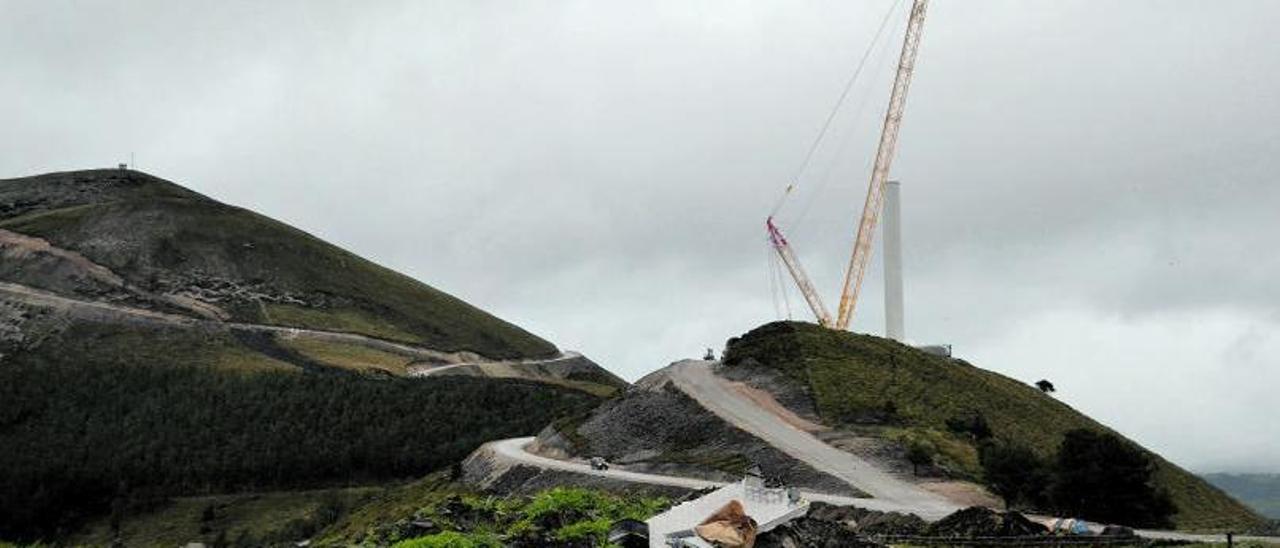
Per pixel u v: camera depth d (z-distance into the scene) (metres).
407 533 65.12
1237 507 112.50
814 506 78.88
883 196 193.38
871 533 66.62
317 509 162.62
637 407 127.31
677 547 48.22
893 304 189.12
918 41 196.00
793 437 112.19
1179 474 119.56
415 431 191.50
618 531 51.03
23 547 142.12
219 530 160.00
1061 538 58.44
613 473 107.38
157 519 164.88
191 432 196.12
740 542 48.31
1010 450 95.31
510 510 69.88
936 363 145.50
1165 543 56.06
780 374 133.00
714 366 141.62
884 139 195.62
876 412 121.50
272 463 179.88
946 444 110.06
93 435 195.38
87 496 169.12
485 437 185.75
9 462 181.38
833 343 142.62
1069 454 85.69
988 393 137.00
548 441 131.12
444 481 131.12
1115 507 82.81
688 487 95.56
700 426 116.62
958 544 60.03
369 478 179.75
